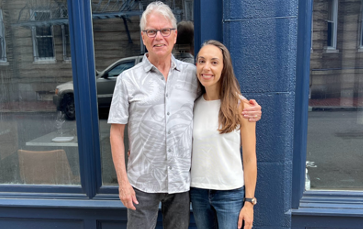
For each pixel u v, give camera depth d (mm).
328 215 2051
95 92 2215
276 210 1981
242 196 1595
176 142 1557
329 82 2139
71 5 2131
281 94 1857
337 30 2102
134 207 1558
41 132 2357
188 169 1605
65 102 2297
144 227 1619
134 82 1531
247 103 1543
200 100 1625
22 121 2373
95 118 2232
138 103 1523
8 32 2279
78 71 2178
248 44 1828
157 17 1475
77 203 2236
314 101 2158
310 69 2143
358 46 2105
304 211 2064
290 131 1922
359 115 2150
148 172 1580
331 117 2160
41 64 2279
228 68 1492
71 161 2357
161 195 1613
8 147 2408
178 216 1650
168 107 1540
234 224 1566
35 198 2318
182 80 1589
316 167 2205
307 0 1905
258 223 2010
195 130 1581
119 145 1562
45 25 2230
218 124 1523
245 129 1537
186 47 2145
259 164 1941
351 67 2127
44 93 2320
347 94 2145
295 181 2088
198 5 2051
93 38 2193
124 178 1546
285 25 1792
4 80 2334
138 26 2189
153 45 1496
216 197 1571
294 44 1845
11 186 2383
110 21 2182
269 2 1779
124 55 2219
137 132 1561
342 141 2174
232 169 1549
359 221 2051
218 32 1956
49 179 2402
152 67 1537
